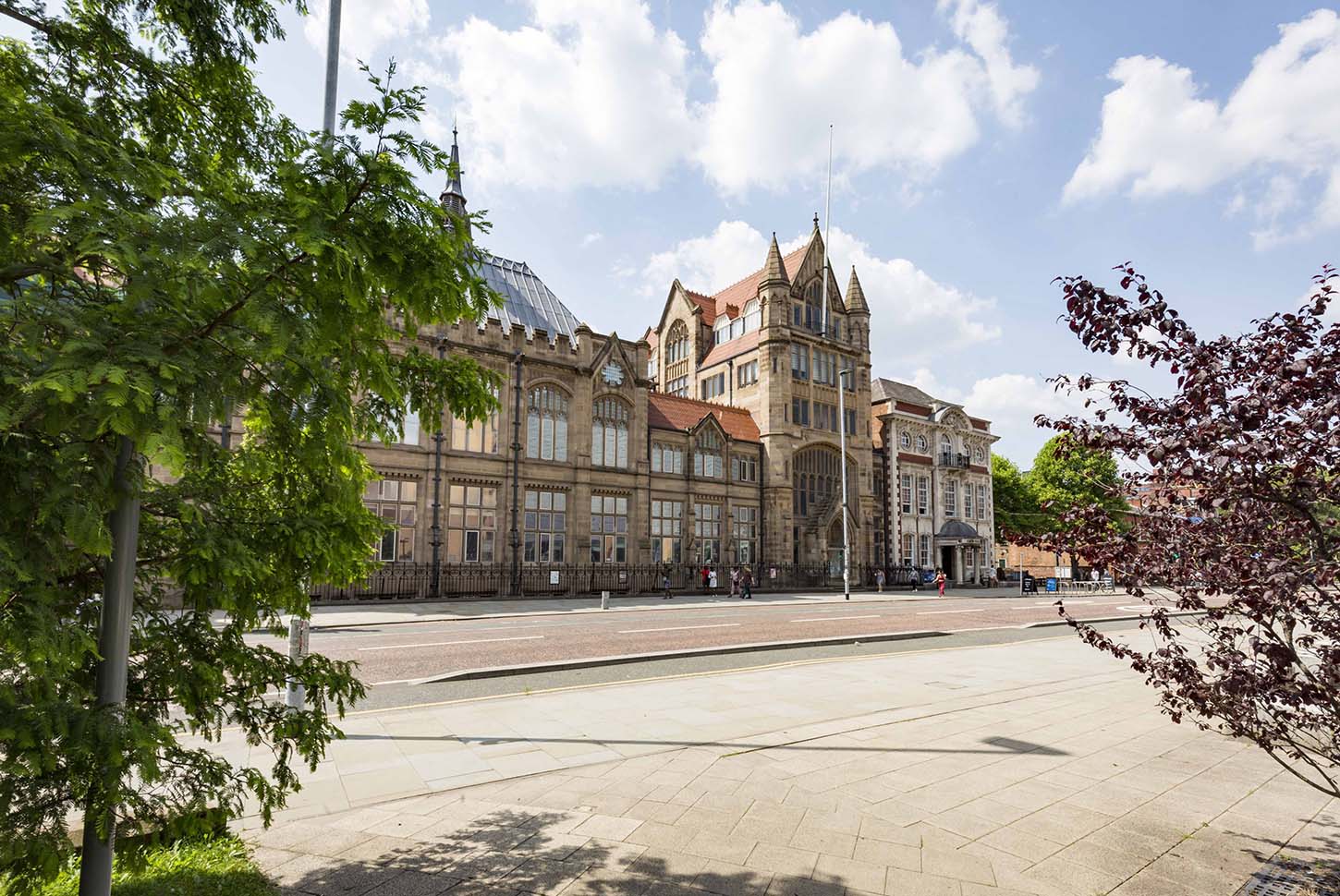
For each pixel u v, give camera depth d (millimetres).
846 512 38719
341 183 3330
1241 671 4062
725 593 38781
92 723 2832
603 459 36688
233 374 2961
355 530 4074
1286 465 3516
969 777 6594
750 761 7016
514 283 38844
